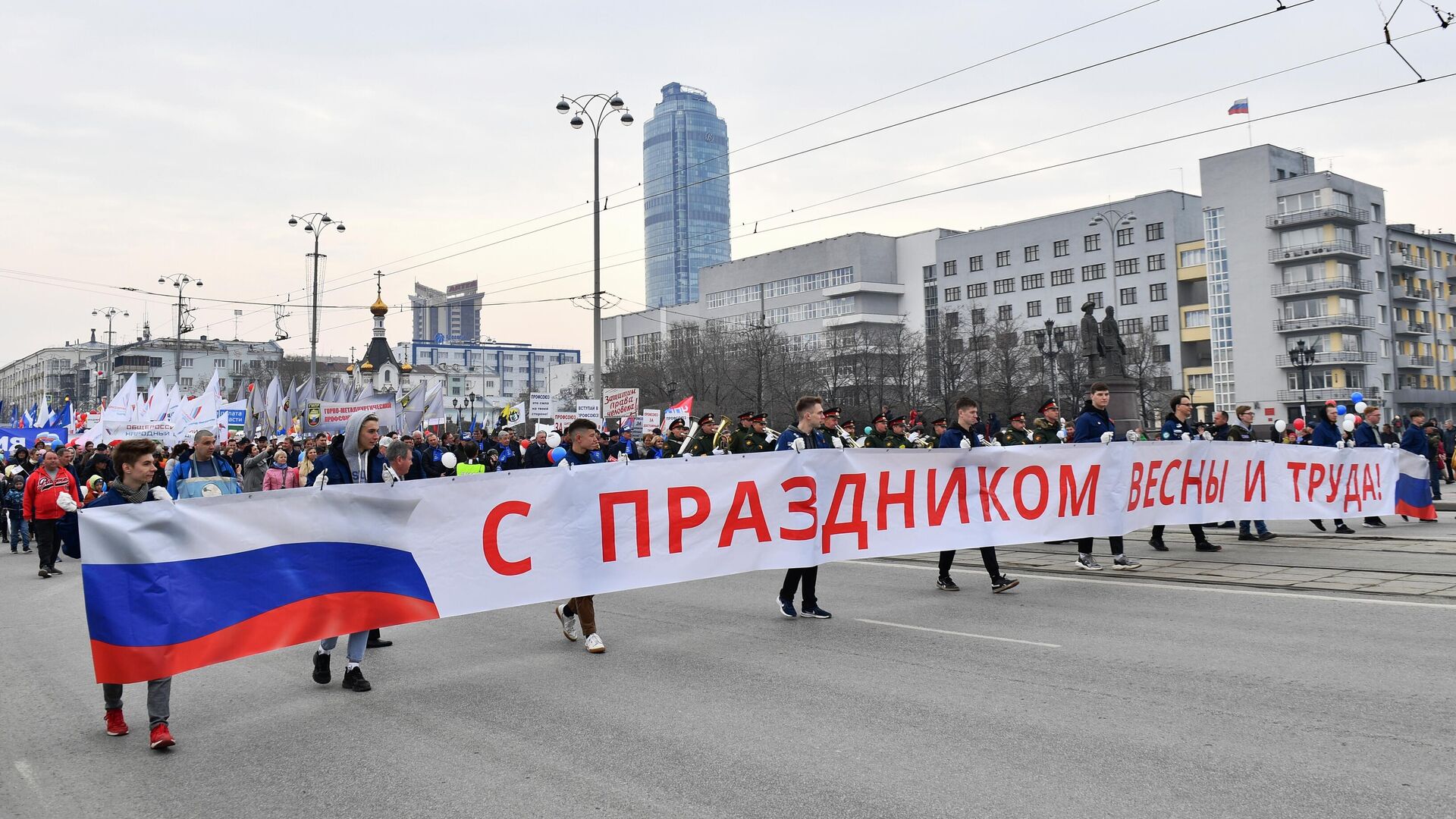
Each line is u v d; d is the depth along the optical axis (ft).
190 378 381.19
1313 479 46.37
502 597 25.63
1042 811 14.78
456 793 16.46
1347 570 36.06
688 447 50.67
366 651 28.32
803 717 20.07
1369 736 17.80
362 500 23.57
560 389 439.22
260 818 15.71
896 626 29.17
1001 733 18.61
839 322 322.55
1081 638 26.48
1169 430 45.75
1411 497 51.01
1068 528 36.68
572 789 16.46
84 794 17.15
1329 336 230.89
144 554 20.21
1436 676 21.65
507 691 23.04
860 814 14.92
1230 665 23.03
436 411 105.91
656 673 24.31
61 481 51.62
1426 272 265.95
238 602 21.42
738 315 361.71
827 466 31.48
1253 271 241.55
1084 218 277.64
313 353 152.87
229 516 21.48
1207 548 43.32
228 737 20.24
